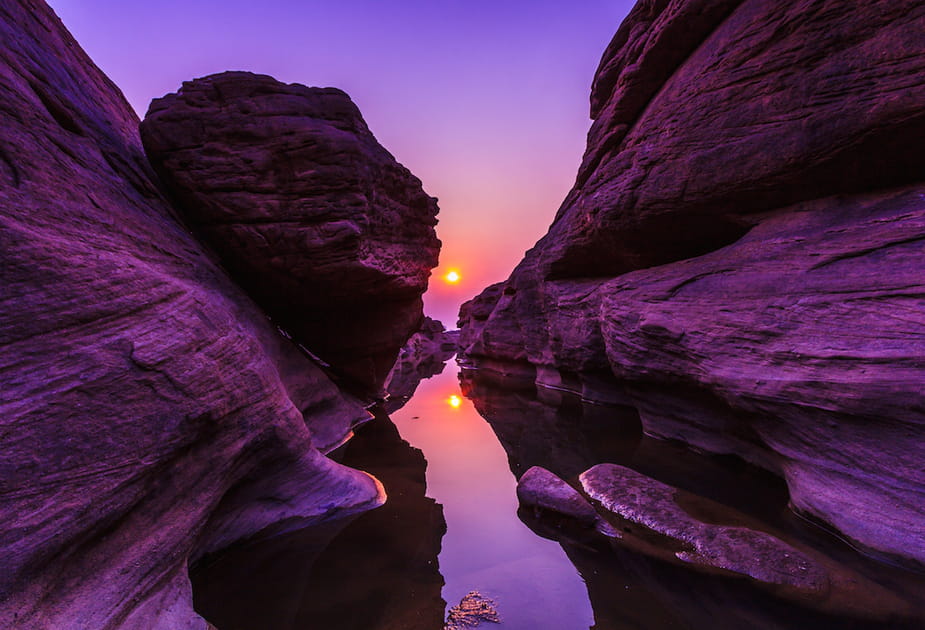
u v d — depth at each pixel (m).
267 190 10.98
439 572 6.29
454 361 57.22
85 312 4.61
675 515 7.67
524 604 5.49
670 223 12.70
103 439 4.34
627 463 11.03
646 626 5.02
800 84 9.33
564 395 23.72
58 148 6.52
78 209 6.08
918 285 6.86
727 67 10.70
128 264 5.59
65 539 3.80
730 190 10.73
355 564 6.48
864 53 8.40
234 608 5.37
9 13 7.55
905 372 6.41
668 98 12.52
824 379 7.33
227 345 6.69
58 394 4.08
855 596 5.33
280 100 11.09
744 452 10.61
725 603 5.38
